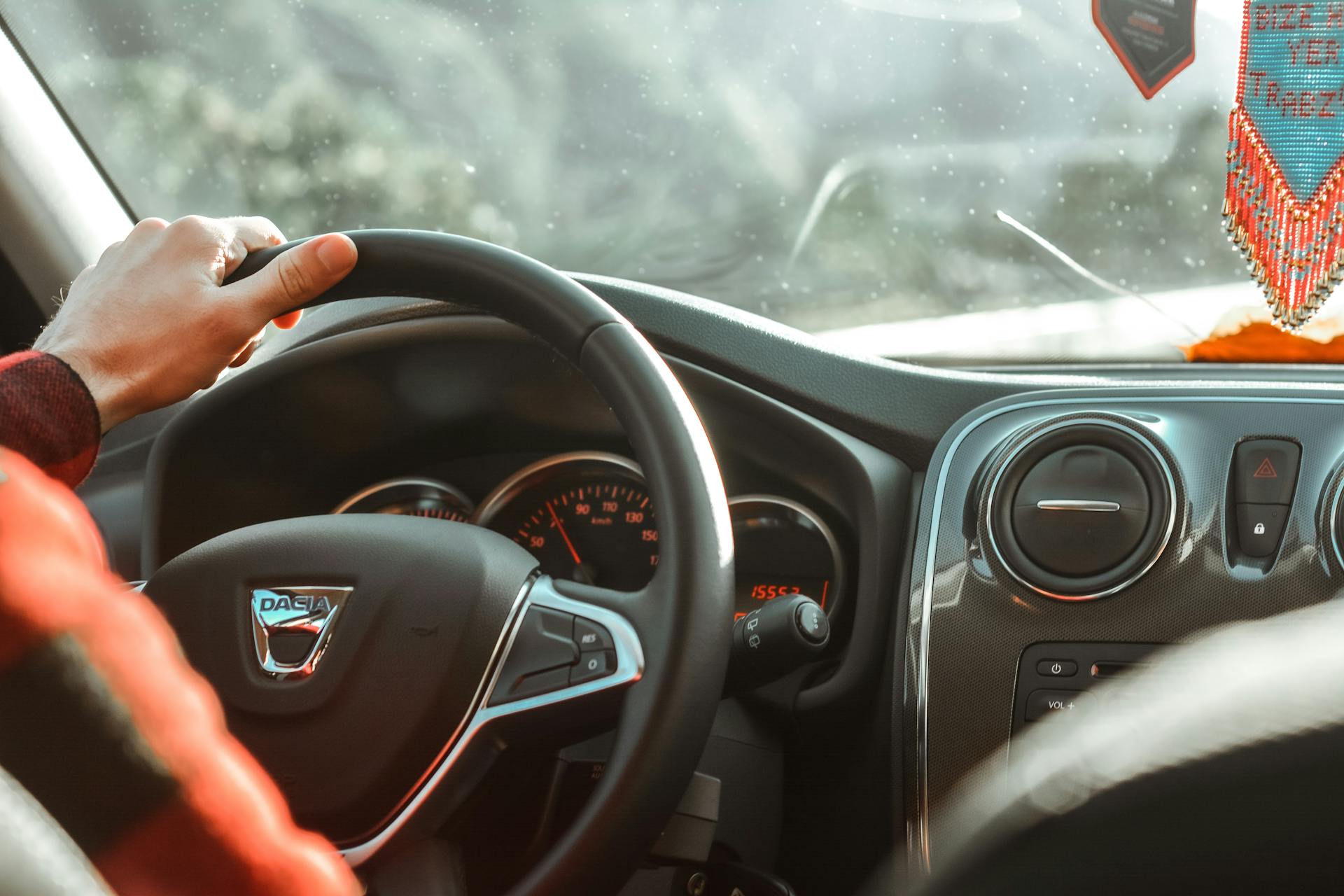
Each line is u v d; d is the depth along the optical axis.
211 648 0.81
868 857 1.13
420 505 1.42
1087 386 1.14
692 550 0.75
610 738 1.07
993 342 1.26
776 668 0.87
